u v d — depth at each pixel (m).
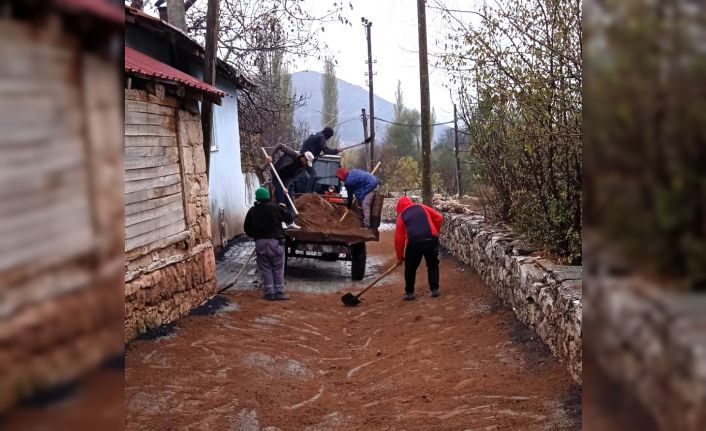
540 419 3.76
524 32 7.18
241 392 4.61
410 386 4.80
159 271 5.98
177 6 11.43
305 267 11.21
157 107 6.00
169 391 4.46
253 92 16.67
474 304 7.14
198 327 6.19
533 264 5.88
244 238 13.34
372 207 9.97
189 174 6.79
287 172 10.70
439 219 8.10
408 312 7.44
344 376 5.36
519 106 6.57
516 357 5.12
